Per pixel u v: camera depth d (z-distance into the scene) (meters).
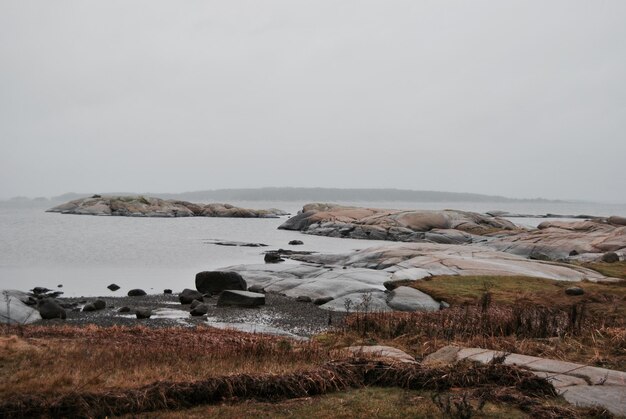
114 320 23.12
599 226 61.09
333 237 80.69
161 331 17.44
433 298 26.69
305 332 21.19
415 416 9.08
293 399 10.02
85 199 157.50
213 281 31.20
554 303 24.42
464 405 9.27
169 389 9.73
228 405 9.65
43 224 101.56
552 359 12.73
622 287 28.36
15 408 8.87
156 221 115.94
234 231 91.25
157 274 41.16
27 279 37.75
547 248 50.81
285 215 166.00
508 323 17.17
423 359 13.12
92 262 47.81
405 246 46.00
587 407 9.28
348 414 9.18
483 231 73.25
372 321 18.66
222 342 15.05
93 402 9.16
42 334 15.91
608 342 14.83
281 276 34.97
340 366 11.19
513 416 9.07
